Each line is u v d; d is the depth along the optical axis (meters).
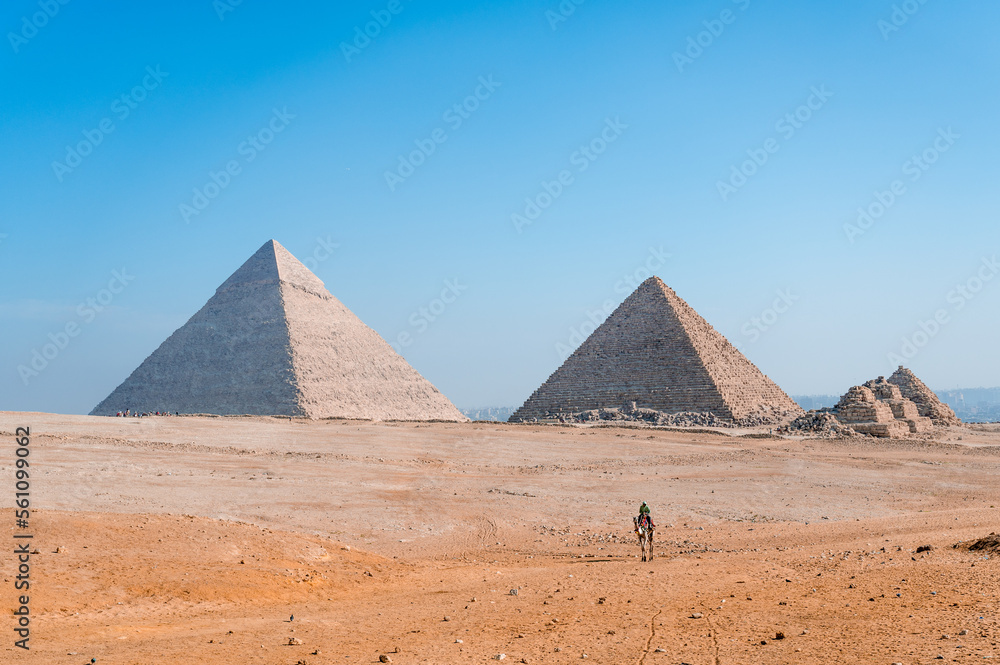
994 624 16.61
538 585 26.30
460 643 18.20
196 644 18.23
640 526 34.44
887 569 24.66
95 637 18.86
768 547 37.06
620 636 18.58
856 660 15.20
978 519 41.81
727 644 17.31
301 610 23.00
